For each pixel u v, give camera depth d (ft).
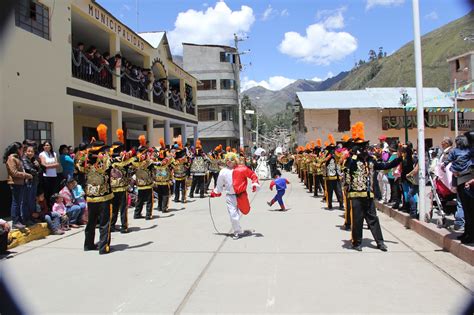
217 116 156.97
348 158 23.91
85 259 22.18
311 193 57.11
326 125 117.19
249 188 68.64
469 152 20.95
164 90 73.97
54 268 20.43
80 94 42.63
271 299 15.72
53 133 37.37
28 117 33.65
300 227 30.76
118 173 29.35
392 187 37.09
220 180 27.66
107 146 24.52
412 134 117.50
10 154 26.25
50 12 37.40
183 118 85.46
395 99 117.91
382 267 19.80
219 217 36.42
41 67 35.63
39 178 29.78
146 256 22.68
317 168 49.67
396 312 14.26
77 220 32.35
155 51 69.15
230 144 165.17
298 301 15.44
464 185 20.98
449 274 18.52
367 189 23.21
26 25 34.01
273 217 35.83
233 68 159.12
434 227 25.91
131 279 18.52
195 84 97.50
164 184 40.24
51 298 16.16
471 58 113.09
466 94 108.27
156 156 40.45
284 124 507.30
